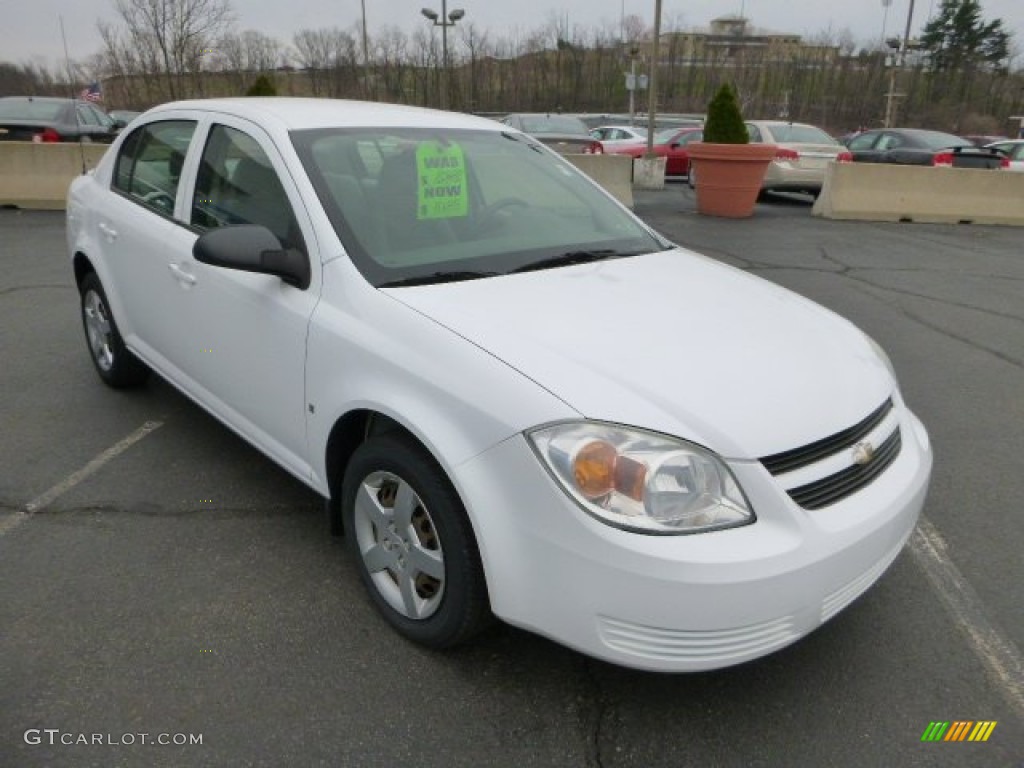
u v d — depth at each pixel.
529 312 2.56
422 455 2.42
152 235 3.73
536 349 2.33
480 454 2.21
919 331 6.50
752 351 2.50
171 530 3.30
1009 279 8.52
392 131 3.35
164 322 3.75
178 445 4.06
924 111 50.03
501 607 2.25
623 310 2.66
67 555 3.11
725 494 2.10
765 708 2.44
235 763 2.19
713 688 2.51
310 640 2.67
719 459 2.11
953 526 3.49
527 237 3.22
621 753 2.26
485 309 2.55
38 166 11.74
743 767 2.23
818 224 12.21
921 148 15.08
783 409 2.27
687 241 10.34
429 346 2.41
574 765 2.22
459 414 2.26
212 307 3.28
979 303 7.44
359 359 2.56
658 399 2.19
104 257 4.25
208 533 3.28
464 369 2.30
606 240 3.40
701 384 2.27
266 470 3.82
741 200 12.59
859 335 3.01
